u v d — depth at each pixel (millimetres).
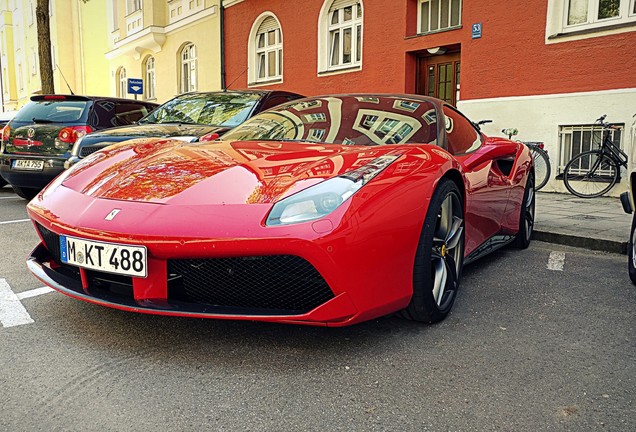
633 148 6922
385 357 2291
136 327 2584
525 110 8141
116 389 1995
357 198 2174
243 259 2146
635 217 3383
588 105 7477
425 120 3252
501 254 4348
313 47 11719
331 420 1804
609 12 7348
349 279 2104
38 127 6359
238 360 2244
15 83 33438
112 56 20984
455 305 2992
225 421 1792
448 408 1887
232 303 2244
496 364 2238
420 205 2396
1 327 2570
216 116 5840
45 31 12008
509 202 3924
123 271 2189
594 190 7418
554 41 7738
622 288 3354
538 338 2521
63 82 25797
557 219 5543
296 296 2180
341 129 3182
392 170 2381
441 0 9375
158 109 6473
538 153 7766
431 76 9828
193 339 2449
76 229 2311
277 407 1883
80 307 2846
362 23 10453
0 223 5391
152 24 16766
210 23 14789
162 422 1780
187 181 2424
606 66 7281
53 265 2744
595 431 1751
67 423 1766
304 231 2041
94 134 5602
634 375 2152
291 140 3137
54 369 2148
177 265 2240
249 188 2295
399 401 1931
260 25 13422
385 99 3561
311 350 2350
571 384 2070
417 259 2434
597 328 2656
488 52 8500
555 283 3461
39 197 2811
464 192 2904
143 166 2693
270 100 6051
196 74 15789
